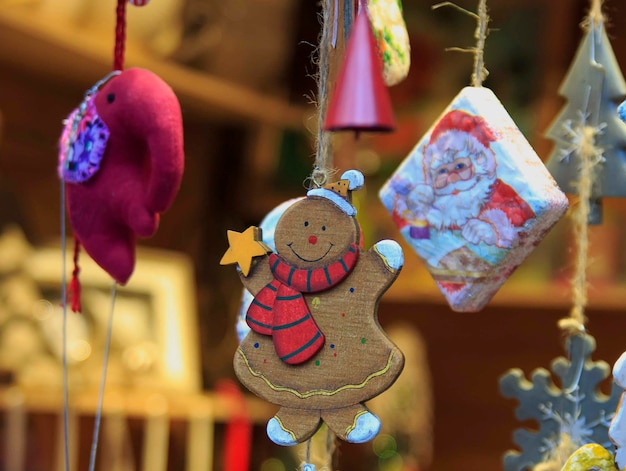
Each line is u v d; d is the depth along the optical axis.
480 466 1.16
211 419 0.88
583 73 0.53
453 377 1.18
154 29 0.84
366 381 0.44
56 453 0.81
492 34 1.06
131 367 0.85
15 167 0.94
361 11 0.43
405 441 0.98
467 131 0.48
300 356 0.45
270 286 0.46
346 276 0.45
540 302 0.98
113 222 0.51
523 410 0.54
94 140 0.50
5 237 0.84
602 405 0.53
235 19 0.93
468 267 0.49
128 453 0.91
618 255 0.98
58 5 0.76
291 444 0.45
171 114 0.48
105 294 0.88
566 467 0.44
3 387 0.78
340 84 0.41
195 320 0.98
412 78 1.10
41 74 0.91
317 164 0.47
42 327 0.82
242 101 0.97
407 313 1.19
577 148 0.53
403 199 0.50
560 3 1.02
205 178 1.09
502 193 0.48
